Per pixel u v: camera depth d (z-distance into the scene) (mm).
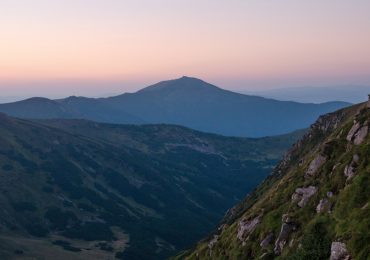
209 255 85875
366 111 72000
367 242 43938
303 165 82625
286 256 56344
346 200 53969
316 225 54938
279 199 75562
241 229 76688
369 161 57562
